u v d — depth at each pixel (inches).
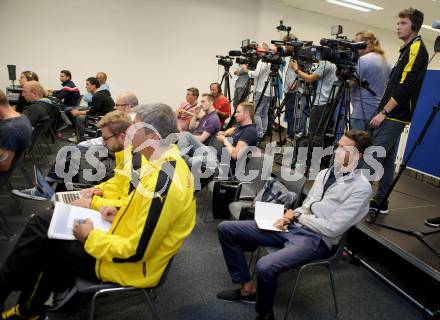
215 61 272.8
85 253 51.0
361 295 80.2
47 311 61.9
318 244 67.5
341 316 72.1
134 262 49.2
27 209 107.0
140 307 69.0
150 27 247.9
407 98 86.3
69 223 54.5
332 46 98.4
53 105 148.0
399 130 89.2
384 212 100.4
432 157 148.4
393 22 303.3
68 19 226.1
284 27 166.1
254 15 275.7
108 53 241.3
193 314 68.3
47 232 52.3
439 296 78.4
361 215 67.3
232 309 70.7
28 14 216.4
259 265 61.7
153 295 72.4
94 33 234.5
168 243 51.6
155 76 258.1
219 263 87.7
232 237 72.6
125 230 52.2
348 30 324.5
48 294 54.8
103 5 232.1
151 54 252.8
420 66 84.0
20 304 53.7
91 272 50.8
